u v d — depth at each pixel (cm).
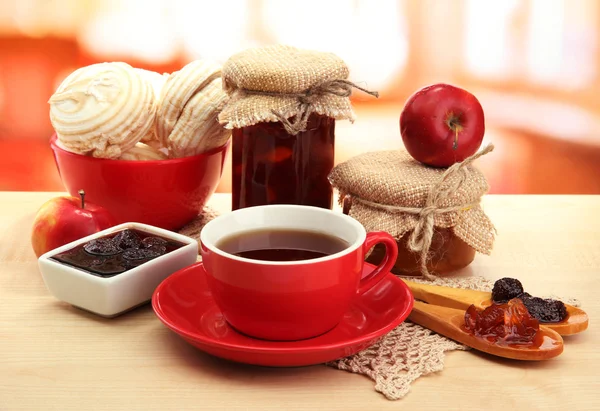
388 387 79
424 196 90
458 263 93
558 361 82
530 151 171
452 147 92
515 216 106
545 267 95
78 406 78
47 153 169
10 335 85
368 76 166
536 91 167
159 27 161
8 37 160
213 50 164
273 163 95
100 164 96
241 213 85
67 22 160
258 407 78
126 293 86
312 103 92
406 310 82
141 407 78
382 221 91
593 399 79
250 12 162
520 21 162
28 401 78
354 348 79
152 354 83
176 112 97
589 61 164
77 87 95
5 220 103
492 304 85
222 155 101
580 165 171
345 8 163
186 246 89
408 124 92
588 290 91
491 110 169
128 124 95
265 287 79
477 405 78
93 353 83
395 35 164
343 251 80
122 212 98
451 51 165
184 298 85
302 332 81
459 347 84
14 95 164
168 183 97
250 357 79
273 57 93
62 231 91
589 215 106
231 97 94
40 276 93
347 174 93
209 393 79
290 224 86
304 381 81
